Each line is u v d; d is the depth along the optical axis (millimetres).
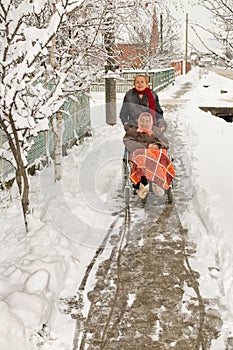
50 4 6480
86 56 8773
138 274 5504
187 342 4246
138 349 4156
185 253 6039
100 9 8555
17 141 5668
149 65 26938
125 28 9750
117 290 5152
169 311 4734
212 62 10961
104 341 4273
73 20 8227
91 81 8477
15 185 8211
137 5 8867
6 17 5234
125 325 4516
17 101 5500
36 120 5926
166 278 5398
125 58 11625
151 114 7852
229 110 22781
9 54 5402
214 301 4906
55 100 5840
